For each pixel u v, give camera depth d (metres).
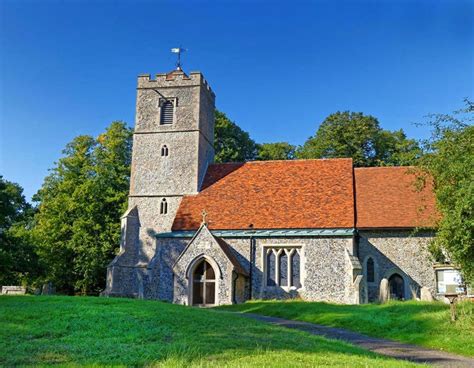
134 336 14.26
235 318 18.66
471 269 18.33
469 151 19.28
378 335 18.36
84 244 44.38
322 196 34.84
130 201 37.78
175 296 31.59
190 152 37.81
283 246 32.91
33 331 14.78
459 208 17.78
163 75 39.31
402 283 32.03
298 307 24.91
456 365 13.52
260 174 37.91
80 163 50.81
